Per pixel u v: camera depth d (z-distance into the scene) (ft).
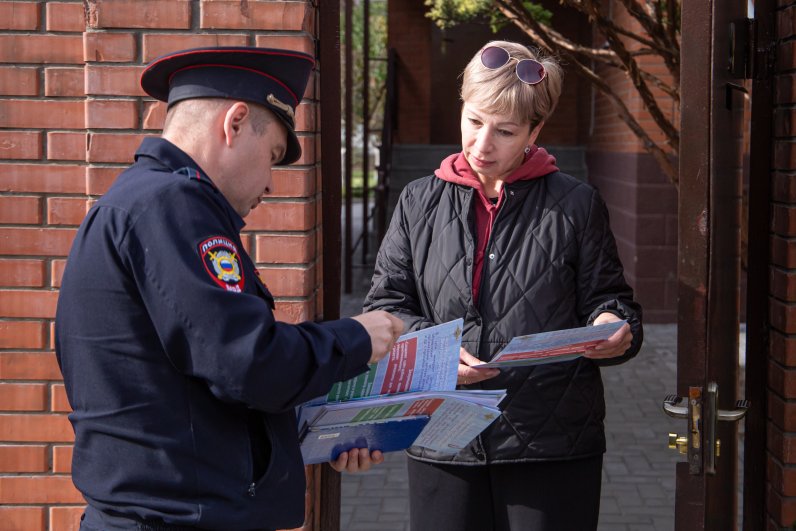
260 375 4.88
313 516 8.36
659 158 15.49
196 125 5.32
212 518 5.07
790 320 8.34
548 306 7.39
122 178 5.29
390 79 37.96
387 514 14.55
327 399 6.25
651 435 18.13
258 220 7.89
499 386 7.34
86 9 7.75
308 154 7.89
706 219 6.78
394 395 6.24
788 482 8.45
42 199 8.17
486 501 7.69
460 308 7.47
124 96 7.87
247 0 7.67
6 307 8.22
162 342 4.95
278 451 5.39
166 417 5.06
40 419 8.30
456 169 7.74
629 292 7.66
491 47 7.24
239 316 4.90
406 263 7.85
